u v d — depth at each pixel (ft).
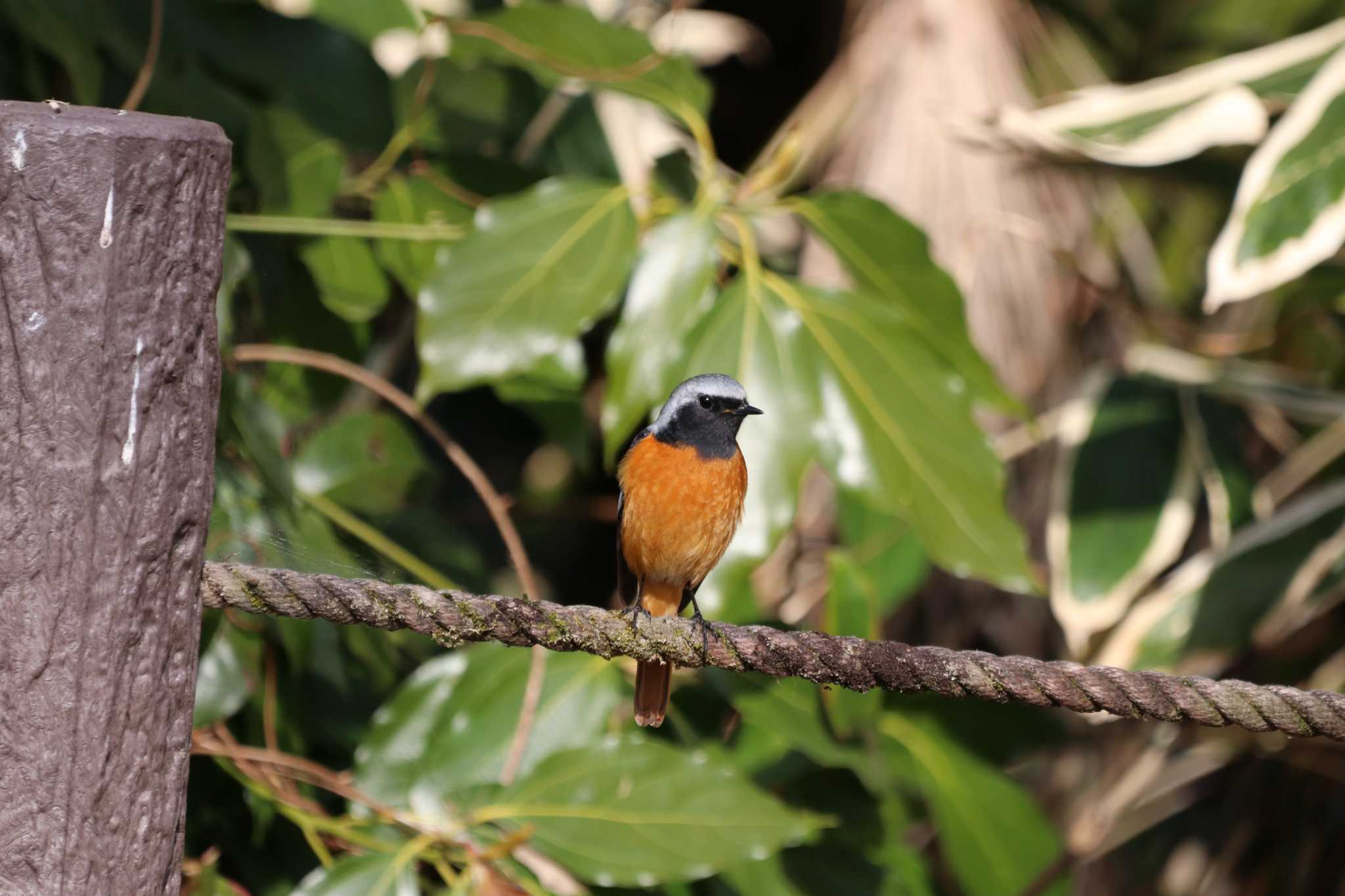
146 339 14.60
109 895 15.21
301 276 37.68
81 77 34.01
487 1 44.19
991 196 40.93
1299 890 46.47
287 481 29.76
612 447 30.19
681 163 41.75
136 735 15.21
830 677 20.27
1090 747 46.80
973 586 42.68
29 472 14.43
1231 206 45.16
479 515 55.88
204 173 14.96
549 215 31.42
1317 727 19.42
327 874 25.81
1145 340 47.14
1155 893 53.21
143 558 14.93
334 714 35.55
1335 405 43.60
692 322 30.27
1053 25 46.26
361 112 38.65
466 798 27.63
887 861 34.91
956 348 32.68
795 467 29.43
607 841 26.53
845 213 31.81
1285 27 54.60
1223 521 42.01
